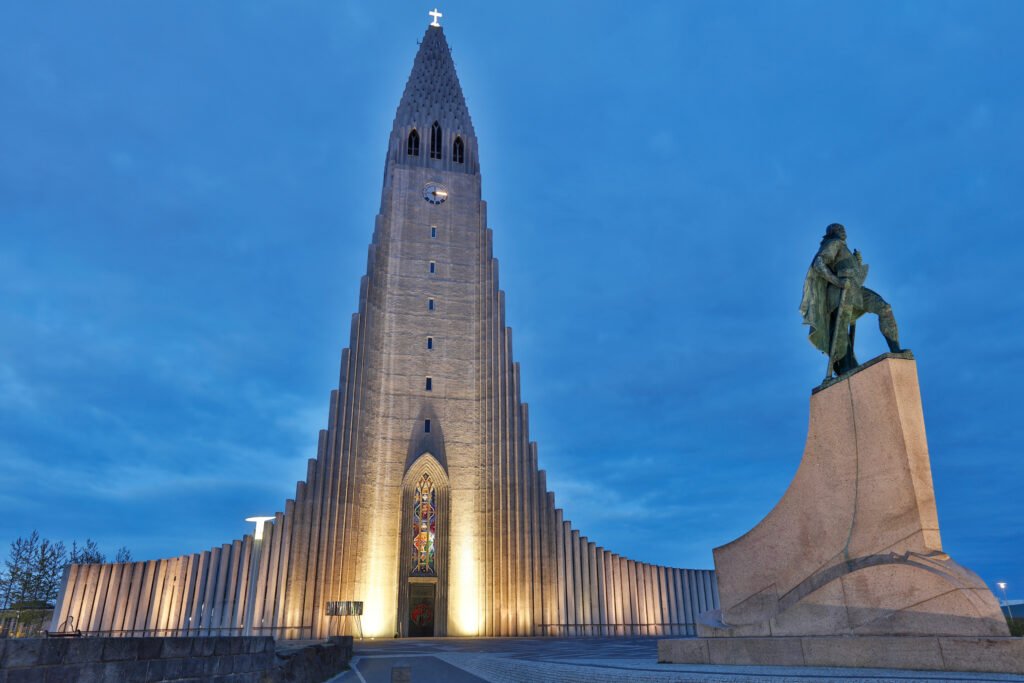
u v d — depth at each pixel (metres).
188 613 42.12
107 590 43.41
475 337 53.16
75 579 43.69
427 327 52.53
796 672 9.03
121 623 42.47
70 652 7.80
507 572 45.59
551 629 43.47
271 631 40.34
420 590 46.28
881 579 10.02
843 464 11.34
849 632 10.16
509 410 49.53
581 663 14.90
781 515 12.01
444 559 46.47
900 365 11.03
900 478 10.48
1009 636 8.55
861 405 11.28
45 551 62.81
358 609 40.03
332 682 16.33
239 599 41.56
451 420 50.31
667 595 48.00
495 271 54.31
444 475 48.34
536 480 47.06
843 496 11.19
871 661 9.49
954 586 9.20
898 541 10.29
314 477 44.06
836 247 12.80
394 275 53.34
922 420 10.82
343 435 45.72
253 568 31.48
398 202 55.81
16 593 60.53
